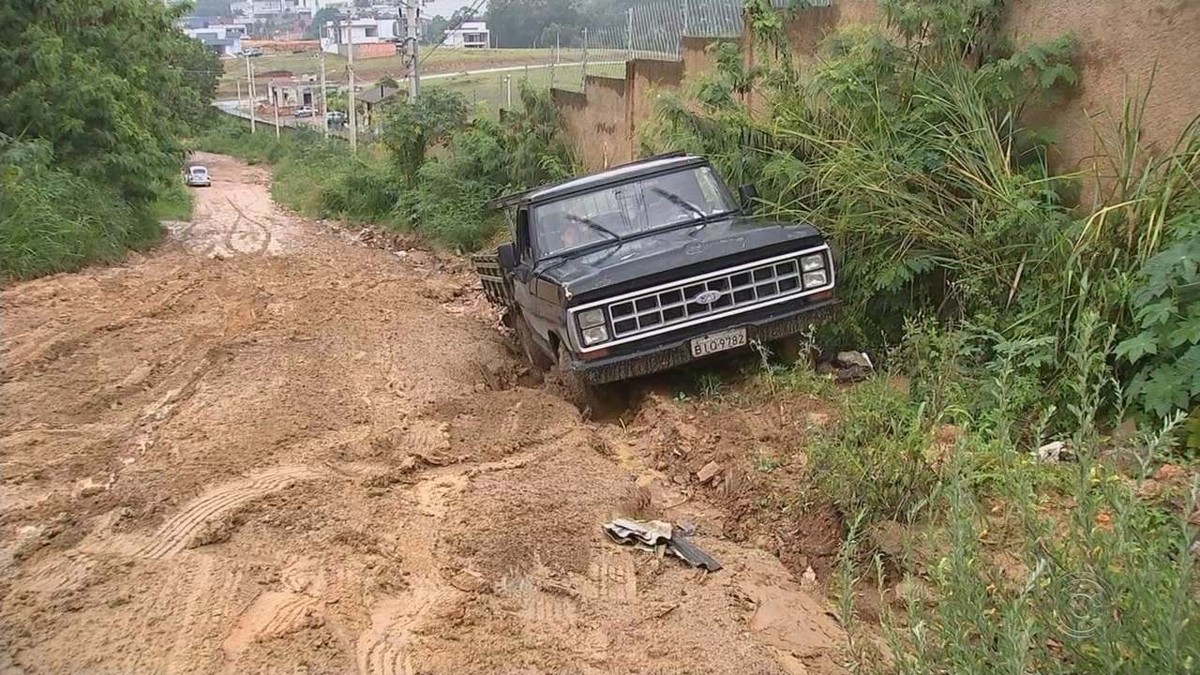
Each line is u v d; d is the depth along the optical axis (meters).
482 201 19.39
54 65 17.48
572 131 18.55
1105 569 2.81
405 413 6.91
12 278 13.66
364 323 10.44
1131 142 6.41
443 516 5.11
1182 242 5.46
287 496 5.35
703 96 9.62
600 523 5.01
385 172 26.38
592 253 7.49
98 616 4.14
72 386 7.76
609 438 6.51
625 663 3.78
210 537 4.84
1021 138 7.46
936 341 6.11
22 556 4.72
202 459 5.96
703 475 5.58
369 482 5.55
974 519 3.97
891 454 4.68
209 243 21.41
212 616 4.12
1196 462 4.72
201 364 8.44
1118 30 6.87
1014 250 6.68
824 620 4.10
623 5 20.30
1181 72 6.42
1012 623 2.65
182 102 26.89
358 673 3.71
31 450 6.25
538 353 8.44
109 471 5.88
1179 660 2.47
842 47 8.66
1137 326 5.52
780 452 5.63
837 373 7.12
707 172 8.12
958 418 5.41
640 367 6.50
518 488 5.46
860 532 4.43
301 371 8.16
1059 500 4.25
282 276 14.45
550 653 3.84
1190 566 2.64
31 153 16.31
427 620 4.08
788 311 6.71
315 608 4.18
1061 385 5.58
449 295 13.09
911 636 3.31
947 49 7.86
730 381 7.02
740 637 3.96
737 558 4.69
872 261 7.52
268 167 61.81
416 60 28.95
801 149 8.66
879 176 7.46
